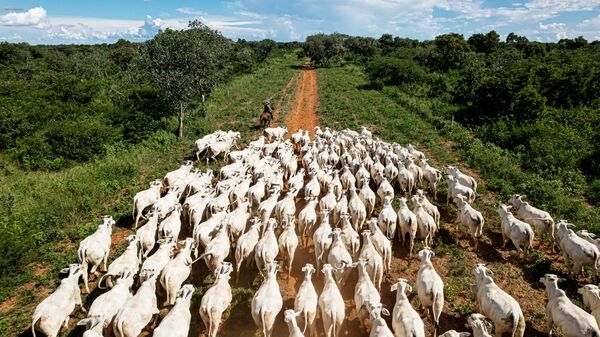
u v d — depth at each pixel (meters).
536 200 19.19
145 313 10.20
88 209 19.16
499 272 13.91
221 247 12.93
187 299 10.52
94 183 21.48
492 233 16.58
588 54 60.59
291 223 13.79
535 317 11.79
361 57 99.88
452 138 30.41
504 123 31.50
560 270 14.01
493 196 20.17
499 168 23.12
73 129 28.42
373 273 12.01
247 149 24.47
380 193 18.42
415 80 56.72
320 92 53.00
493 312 10.27
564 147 25.72
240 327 11.49
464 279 13.53
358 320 11.71
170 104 31.56
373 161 22.64
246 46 114.44
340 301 10.30
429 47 73.25
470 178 19.36
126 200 20.08
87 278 13.19
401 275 13.80
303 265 14.42
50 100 37.94
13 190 21.23
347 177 19.06
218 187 17.92
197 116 37.50
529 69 38.44
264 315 10.06
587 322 9.72
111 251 15.60
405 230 15.03
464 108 38.19
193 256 14.54
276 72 78.44
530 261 14.51
